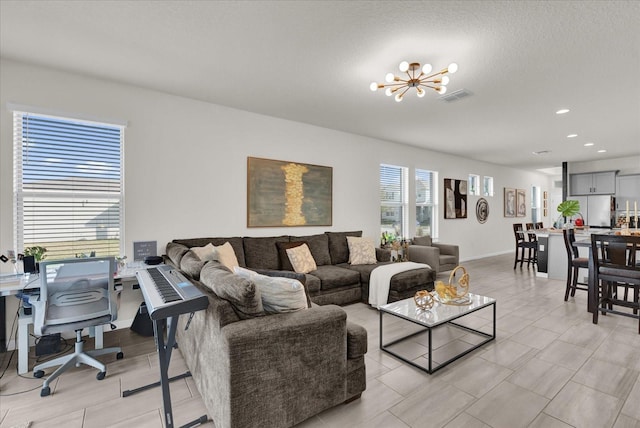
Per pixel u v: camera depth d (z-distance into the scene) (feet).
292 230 14.64
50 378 6.72
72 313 7.04
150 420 5.74
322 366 5.63
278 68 9.37
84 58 8.77
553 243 17.34
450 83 10.30
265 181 13.69
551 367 7.55
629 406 6.04
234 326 5.06
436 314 8.11
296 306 5.89
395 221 19.57
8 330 8.76
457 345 8.84
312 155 15.31
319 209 15.49
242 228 13.09
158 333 5.33
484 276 18.11
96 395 6.53
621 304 10.44
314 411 5.55
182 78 10.07
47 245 9.45
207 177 12.21
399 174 19.92
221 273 6.09
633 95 11.30
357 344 6.11
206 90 11.07
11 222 8.87
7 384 6.97
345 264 14.62
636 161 23.18
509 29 7.28
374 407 6.06
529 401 6.22
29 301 6.79
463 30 7.35
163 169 11.25
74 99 9.70
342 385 5.90
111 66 9.24
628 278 9.73
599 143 19.08
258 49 8.27
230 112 12.82
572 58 8.61
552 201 34.37
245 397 4.86
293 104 12.44
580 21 6.93
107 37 7.70
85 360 7.40
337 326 5.83
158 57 8.70
